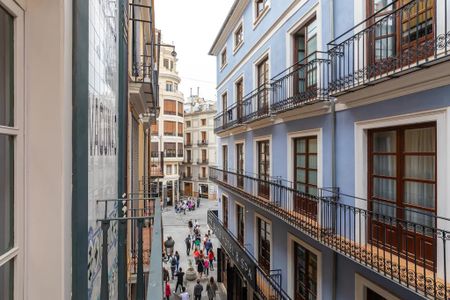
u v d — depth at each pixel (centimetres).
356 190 529
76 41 189
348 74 511
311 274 707
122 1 436
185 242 2216
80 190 194
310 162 717
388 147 477
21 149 160
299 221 656
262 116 891
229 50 1459
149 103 814
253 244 1072
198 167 4741
